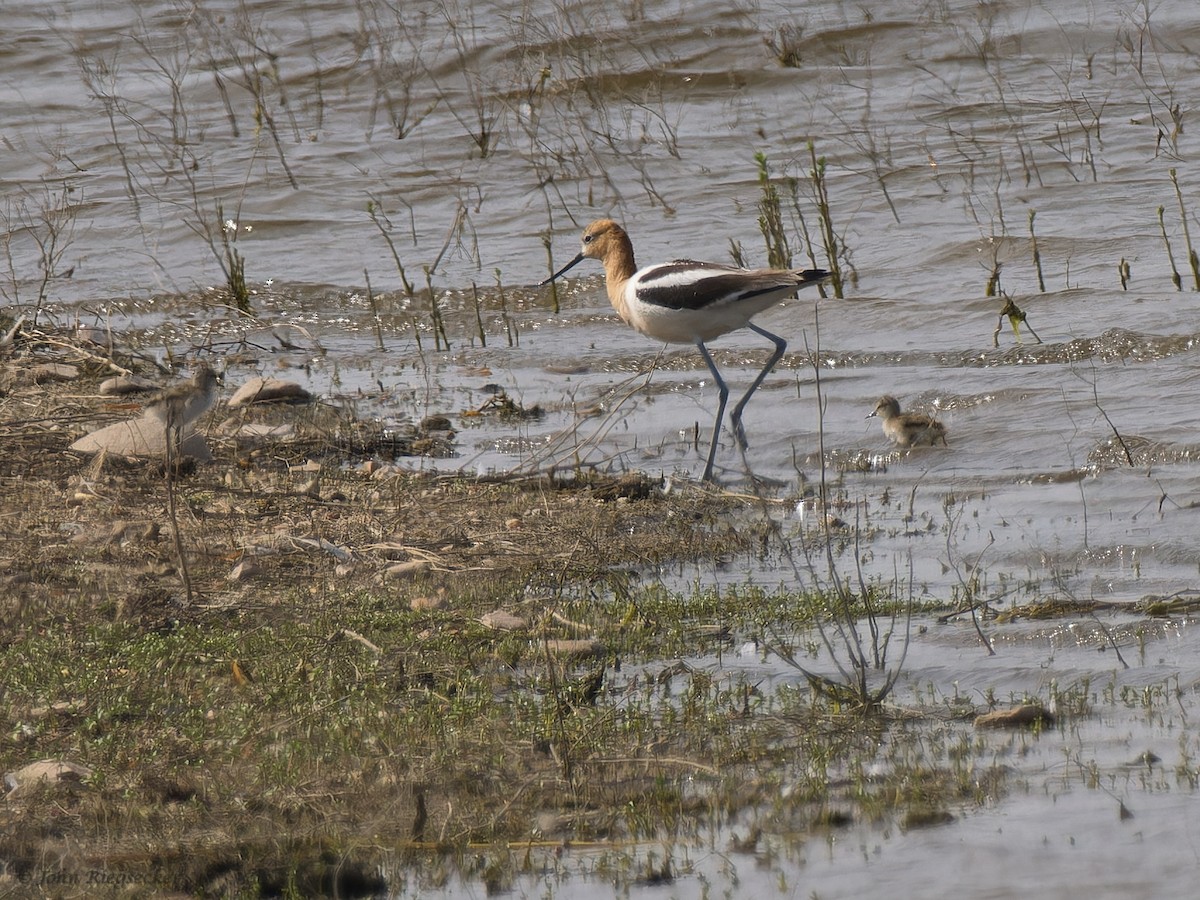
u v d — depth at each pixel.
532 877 6.59
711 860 6.70
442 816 7.07
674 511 12.30
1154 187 22.33
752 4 33.78
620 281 15.41
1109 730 7.87
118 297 20.78
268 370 17.69
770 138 26.67
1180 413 14.11
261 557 10.81
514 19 32.97
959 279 19.45
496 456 14.04
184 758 7.63
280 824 6.96
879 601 10.05
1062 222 21.12
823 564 10.97
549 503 12.37
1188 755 7.48
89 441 13.06
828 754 7.73
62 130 29.55
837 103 28.39
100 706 8.22
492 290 20.61
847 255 20.69
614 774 7.54
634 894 6.41
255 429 14.28
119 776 7.40
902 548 11.27
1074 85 28.05
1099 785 7.23
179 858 6.67
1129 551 10.78
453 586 10.41
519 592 10.31
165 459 12.47
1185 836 6.67
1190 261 18.00
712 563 11.12
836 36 31.47
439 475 13.12
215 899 6.38
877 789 7.32
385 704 8.27
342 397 16.05
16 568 10.41
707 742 7.88
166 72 31.58
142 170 26.84
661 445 14.41
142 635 9.32
